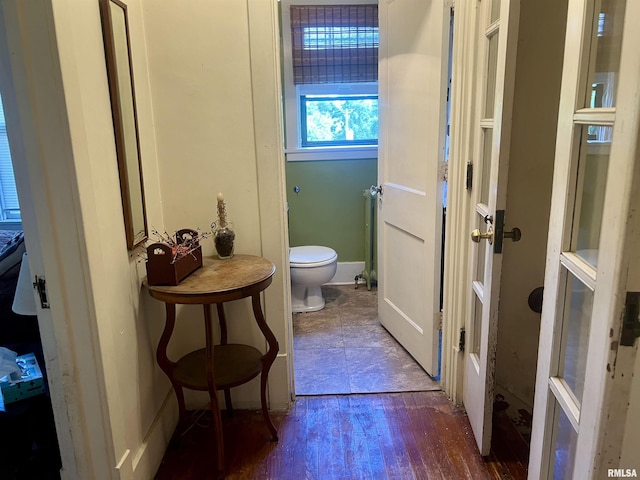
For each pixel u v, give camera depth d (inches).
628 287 33.9
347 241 153.5
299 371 102.0
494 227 65.7
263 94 76.2
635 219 32.7
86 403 58.8
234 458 76.8
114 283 61.6
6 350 75.5
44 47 48.3
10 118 50.4
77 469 61.5
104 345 58.1
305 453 77.5
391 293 116.0
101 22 58.9
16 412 69.3
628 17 32.5
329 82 140.1
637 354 35.9
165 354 73.5
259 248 82.9
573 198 45.6
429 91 88.8
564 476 49.0
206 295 65.1
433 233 91.4
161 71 75.2
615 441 37.2
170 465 75.7
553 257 48.9
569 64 44.9
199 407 89.5
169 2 73.0
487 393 71.6
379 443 79.3
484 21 71.4
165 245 66.4
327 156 145.3
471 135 78.4
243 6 73.4
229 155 78.7
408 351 108.1
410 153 99.0
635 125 31.7
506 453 76.0
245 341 87.0
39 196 51.9
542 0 69.2
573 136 44.3
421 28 89.5
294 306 134.0
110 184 61.0
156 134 77.5
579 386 45.3
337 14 135.3
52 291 54.6
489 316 68.6
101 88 58.8
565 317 48.3
